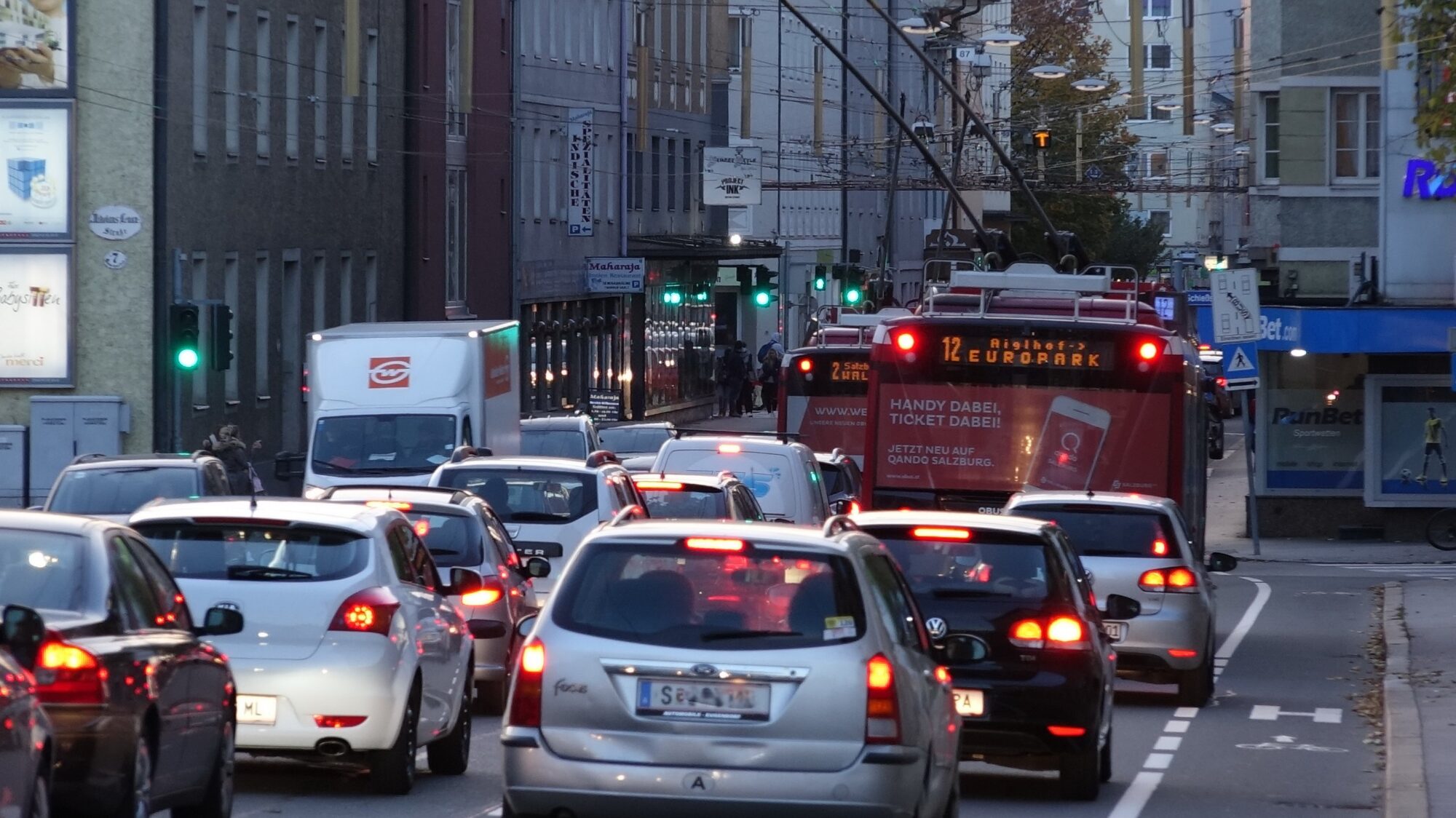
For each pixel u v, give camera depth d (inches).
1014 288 2642.7
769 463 3265.3
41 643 1156.5
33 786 1068.5
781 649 1187.3
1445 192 5625.0
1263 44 6279.5
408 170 6919.3
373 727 1637.6
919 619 1362.0
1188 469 2652.6
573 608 1211.2
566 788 1184.2
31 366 5068.9
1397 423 5669.3
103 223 5032.0
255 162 5674.2
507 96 7746.1
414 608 1723.7
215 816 1448.1
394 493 2258.9
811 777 1171.9
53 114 5054.1
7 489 5027.1
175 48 5152.6
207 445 4106.8
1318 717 2461.9
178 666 1343.5
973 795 1825.8
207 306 4286.4
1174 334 2600.9
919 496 2596.0
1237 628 3624.5
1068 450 2581.2
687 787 1175.0
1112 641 2226.9
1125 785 1909.4
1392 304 5679.1
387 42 6697.8
